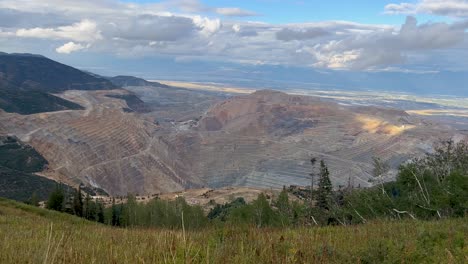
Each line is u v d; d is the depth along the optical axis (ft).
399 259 22.56
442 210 64.59
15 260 20.26
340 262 21.57
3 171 654.94
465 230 31.53
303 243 25.54
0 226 47.75
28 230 41.09
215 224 35.83
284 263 20.07
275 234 29.96
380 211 76.54
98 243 26.17
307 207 88.63
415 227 35.70
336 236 31.12
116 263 19.47
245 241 25.53
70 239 28.12
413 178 84.38
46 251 19.71
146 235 31.17
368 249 24.04
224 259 19.74
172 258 18.49
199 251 19.76
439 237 28.84
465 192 62.03
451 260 21.80
